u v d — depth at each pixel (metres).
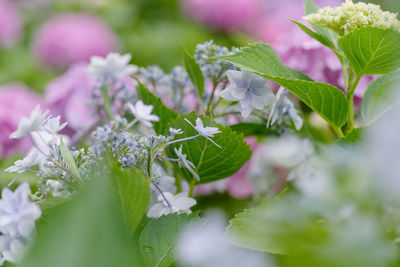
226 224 0.82
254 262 0.75
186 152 0.86
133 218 0.78
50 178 0.82
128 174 0.77
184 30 2.02
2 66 1.88
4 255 0.78
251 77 0.87
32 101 1.16
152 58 1.82
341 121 0.87
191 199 0.85
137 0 2.21
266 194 1.00
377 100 0.86
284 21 1.85
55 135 0.83
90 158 0.82
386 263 0.60
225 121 0.94
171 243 0.81
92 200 0.65
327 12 0.86
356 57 0.86
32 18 2.22
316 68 0.96
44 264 0.62
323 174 0.73
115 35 1.98
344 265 0.60
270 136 0.94
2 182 0.90
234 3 2.06
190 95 1.00
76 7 2.11
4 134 1.08
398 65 0.85
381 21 0.84
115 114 0.96
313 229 0.68
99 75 0.93
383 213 0.67
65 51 1.80
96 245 0.63
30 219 0.78
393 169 0.61
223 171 0.87
